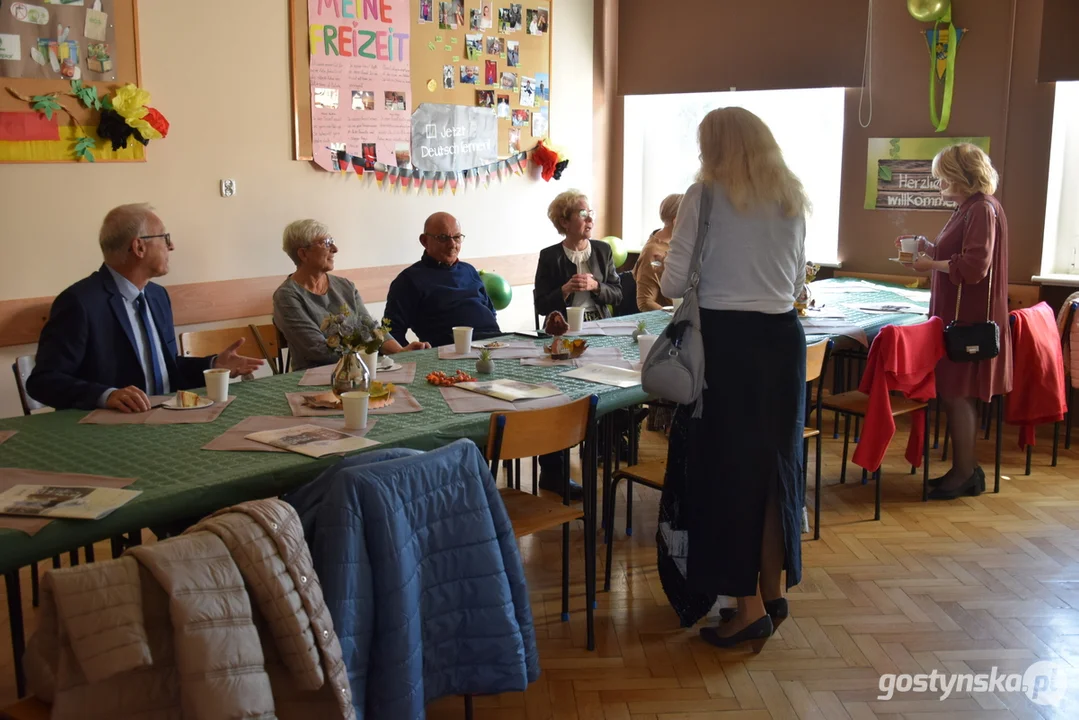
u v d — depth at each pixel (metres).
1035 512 3.79
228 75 4.34
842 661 2.61
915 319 4.14
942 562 3.29
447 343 4.00
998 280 3.78
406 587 1.84
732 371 2.46
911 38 5.21
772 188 2.40
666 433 4.86
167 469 2.02
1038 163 4.94
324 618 1.63
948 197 3.87
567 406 2.45
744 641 2.71
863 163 5.48
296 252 3.69
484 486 2.07
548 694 2.45
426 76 5.20
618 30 6.32
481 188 5.63
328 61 4.71
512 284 5.92
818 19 5.52
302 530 1.67
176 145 4.19
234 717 1.45
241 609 1.51
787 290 2.48
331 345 2.60
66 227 3.87
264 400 2.66
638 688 2.48
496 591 2.03
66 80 3.78
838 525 3.65
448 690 2.03
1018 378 4.11
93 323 2.72
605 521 3.13
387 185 5.10
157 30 4.06
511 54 5.66
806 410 3.48
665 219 4.47
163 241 2.84
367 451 2.17
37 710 1.58
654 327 3.80
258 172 4.52
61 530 1.71
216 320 4.43
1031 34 4.86
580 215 4.25
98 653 1.38
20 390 2.87
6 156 3.64
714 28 5.92
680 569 2.69
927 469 3.88
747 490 2.51
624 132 6.43
